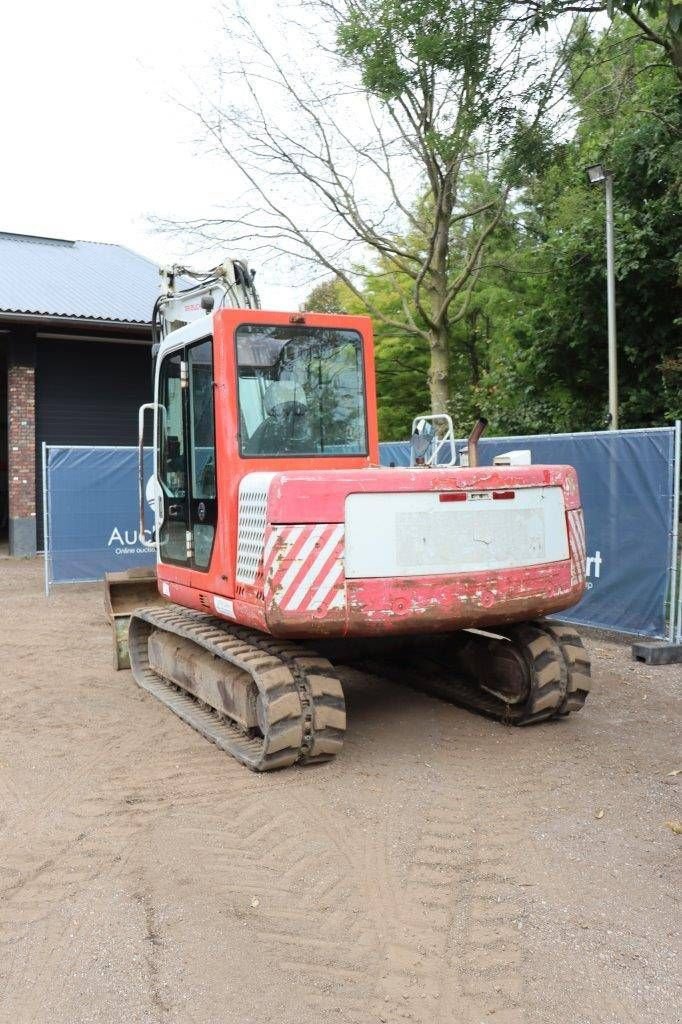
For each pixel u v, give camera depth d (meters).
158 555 6.72
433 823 4.42
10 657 8.66
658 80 13.32
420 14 11.62
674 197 12.83
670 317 13.80
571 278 14.09
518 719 5.93
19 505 18.22
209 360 5.57
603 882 3.80
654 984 3.08
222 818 4.52
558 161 13.34
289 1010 2.97
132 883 3.85
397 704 6.55
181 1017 2.94
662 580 8.02
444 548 4.99
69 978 3.17
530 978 3.12
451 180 15.40
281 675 5.02
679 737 5.74
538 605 5.30
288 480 4.68
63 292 19.61
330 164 15.45
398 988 3.09
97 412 19.66
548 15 9.95
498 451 9.77
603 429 14.33
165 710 6.62
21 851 4.20
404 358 23.69
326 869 3.96
